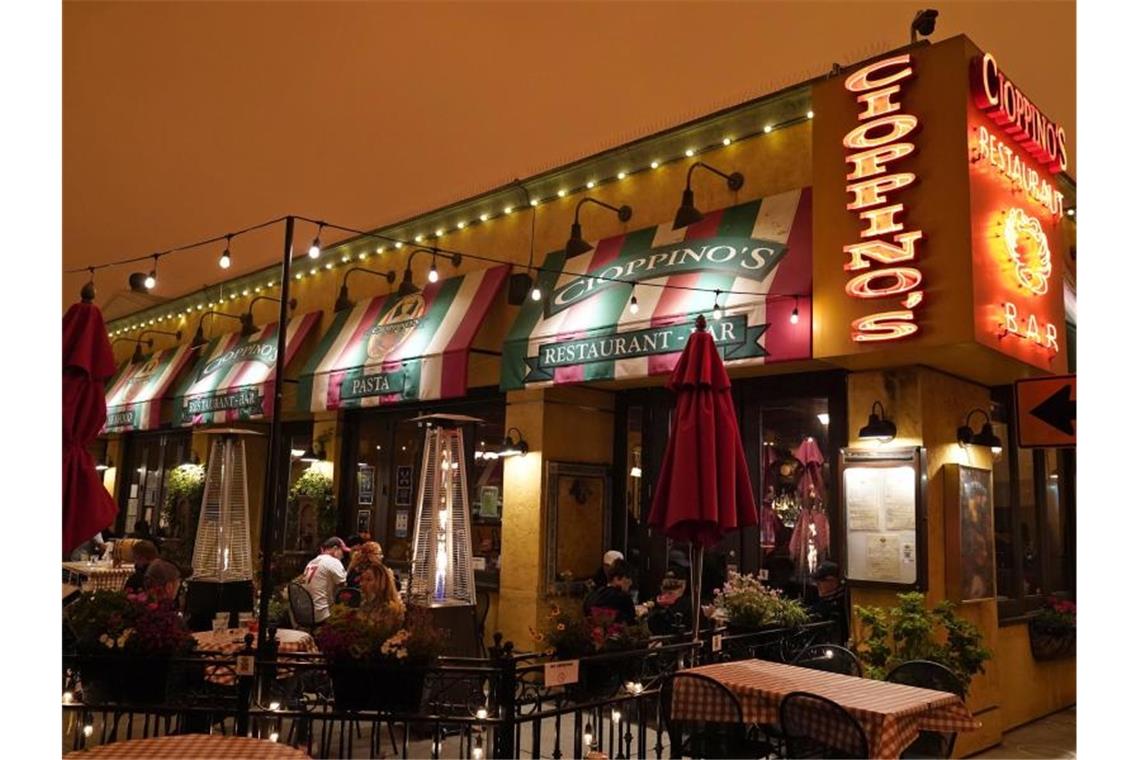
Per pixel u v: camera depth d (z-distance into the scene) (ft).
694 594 20.45
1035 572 30.76
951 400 26.02
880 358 23.95
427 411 39.55
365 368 37.83
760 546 28.27
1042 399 17.31
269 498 18.52
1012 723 27.27
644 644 19.26
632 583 30.48
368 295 43.29
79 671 17.58
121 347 65.41
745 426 28.99
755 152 28.76
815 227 24.79
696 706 17.08
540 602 31.01
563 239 34.09
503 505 32.94
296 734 22.99
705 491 19.08
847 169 24.38
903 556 23.71
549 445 31.89
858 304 23.49
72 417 16.02
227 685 20.13
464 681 20.33
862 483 24.79
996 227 23.26
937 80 23.03
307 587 28.81
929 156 22.85
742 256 26.91
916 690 16.99
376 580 24.45
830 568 25.45
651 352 27.66
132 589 27.96
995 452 28.96
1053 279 26.55
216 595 31.60
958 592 24.31
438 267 39.22
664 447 32.35
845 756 16.55
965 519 25.16
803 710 15.60
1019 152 25.12
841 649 20.86
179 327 59.36
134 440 63.52
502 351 32.48
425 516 26.89
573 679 17.10
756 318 25.48
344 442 43.96
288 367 44.16
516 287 34.22
